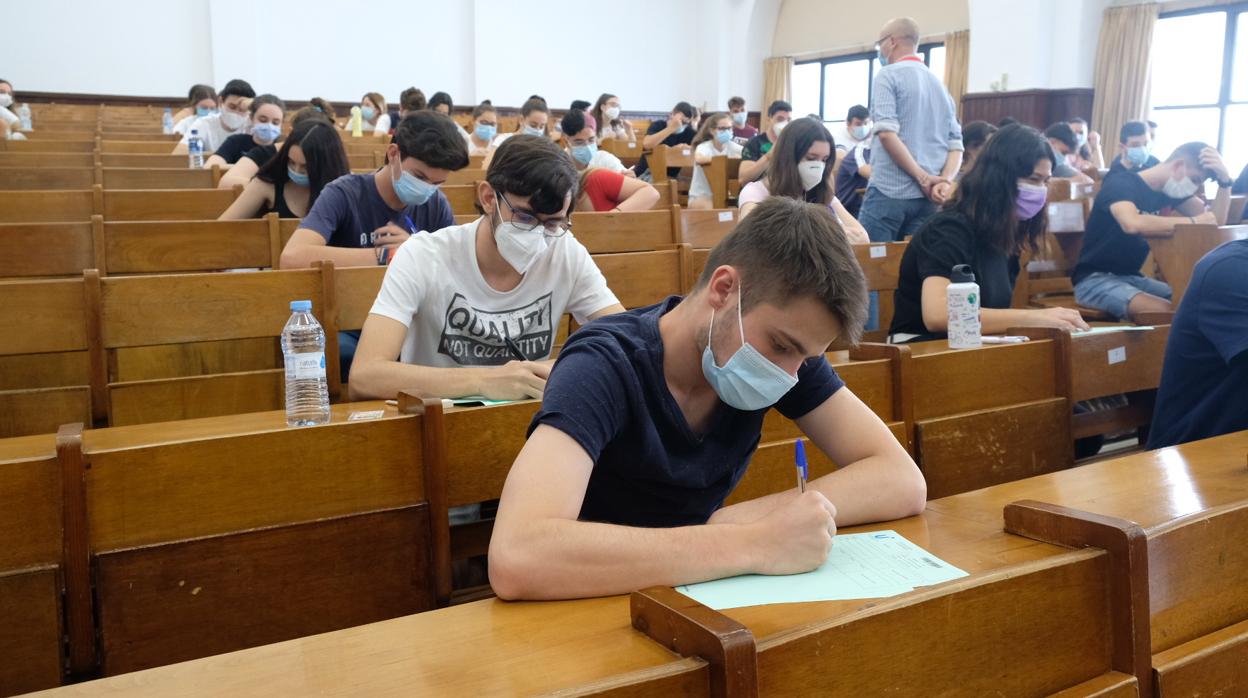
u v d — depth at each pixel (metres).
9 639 1.28
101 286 2.23
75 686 0.78
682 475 1.24
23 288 2.16
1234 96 10.27
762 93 15.40
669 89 15.27
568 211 2.02
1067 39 10.76
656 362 1.19
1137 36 10.52
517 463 1.10
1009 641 0.91
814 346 1.12
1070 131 6.88
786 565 1.03
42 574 1.29
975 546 1.10
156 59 12.12
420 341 2.10
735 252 1.14
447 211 2.94
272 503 1.46
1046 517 1.07
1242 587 1.11
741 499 1.90
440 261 2.04
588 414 1.12
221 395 2.38
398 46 13.33
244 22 12.32
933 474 2.10
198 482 1.41
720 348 1.15
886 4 13.59
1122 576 0.97
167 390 2.33
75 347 2.21
